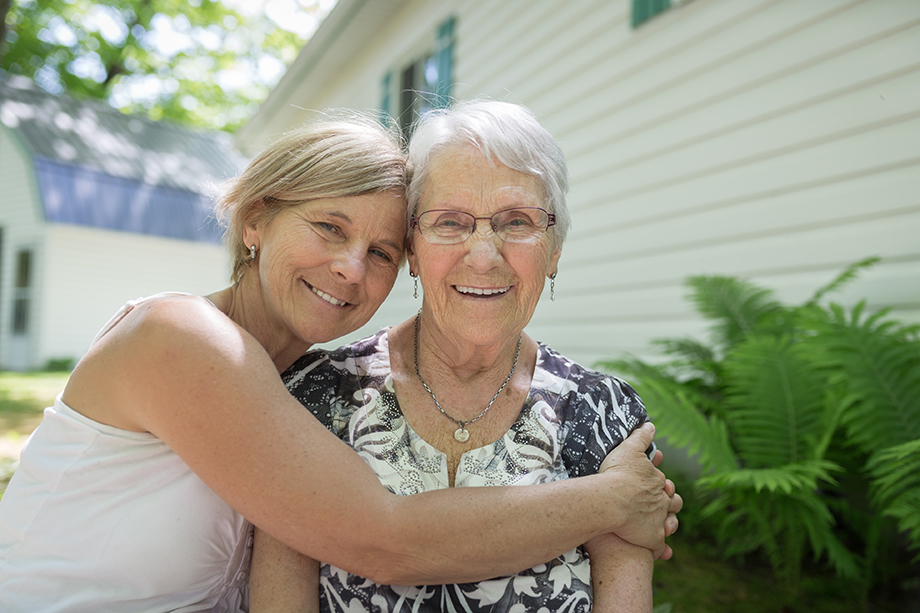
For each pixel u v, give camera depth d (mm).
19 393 8547
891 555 2855
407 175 1448
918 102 3025
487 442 1393
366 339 1556
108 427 1206
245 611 1464
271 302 1430
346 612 1238
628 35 4770
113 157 15641
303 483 1096
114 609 1256
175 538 1238
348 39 9352
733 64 3963
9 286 14547
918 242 2998
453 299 1387
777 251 3662
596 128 5059
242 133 13164
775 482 2270
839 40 3371
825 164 3420
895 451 2324
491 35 6445
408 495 1256
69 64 21562
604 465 1398
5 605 1226
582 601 1296
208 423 1098
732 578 3023
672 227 4363
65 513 1228
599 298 4977
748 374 2965
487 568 1177
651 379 3342
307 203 1360
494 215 1347
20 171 14500
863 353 2619
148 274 15094
